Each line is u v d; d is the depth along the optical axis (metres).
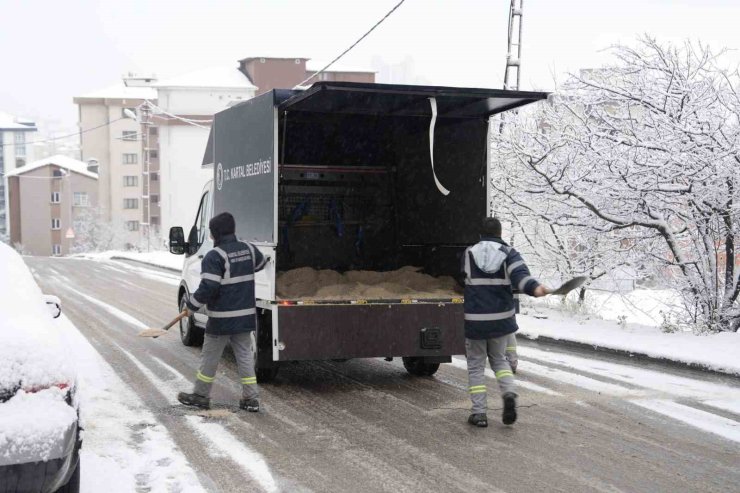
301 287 8.45
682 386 8.41
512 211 14.44
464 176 9.42
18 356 4.20
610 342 10.49
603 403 7.64
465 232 9.38
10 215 94.62
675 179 11.53
